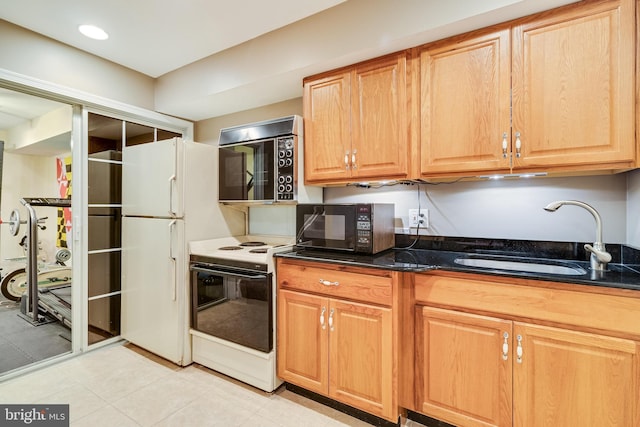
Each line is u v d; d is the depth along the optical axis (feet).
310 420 5.36
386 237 6.24
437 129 5.23
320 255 5.86
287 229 8.32
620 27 4.03
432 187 6.43
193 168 7.32
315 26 6.03
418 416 5.24
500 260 5.51
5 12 5.80
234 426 5.18
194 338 7.20
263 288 6.01
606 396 3.74
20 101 9.64
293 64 6.30
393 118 5.62
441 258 5.51
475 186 6.02
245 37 6.80
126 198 8.11
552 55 4.40
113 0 5.48
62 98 7.13
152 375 6.74
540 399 4.08
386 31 5.28
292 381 5.93
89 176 7.81
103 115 7.98
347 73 6.10
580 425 3.87
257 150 7.00
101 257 8.12
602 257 4.44
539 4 4.29
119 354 7.71
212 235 7.77
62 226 13.74
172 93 8.43
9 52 6.16
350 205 5.84
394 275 4.84
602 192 5.05
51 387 6.25
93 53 7.42
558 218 5.35
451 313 4.64
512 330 4.22
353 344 5.23
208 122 9.78
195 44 7.06
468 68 4.96
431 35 5.07
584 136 4.24
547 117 4.45
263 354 6.03
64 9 5.73
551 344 4.00
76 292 7.63
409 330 4.99
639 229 4.47
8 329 9.14
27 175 14.21
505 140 4.71
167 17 6.01
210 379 6.61
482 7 4.51
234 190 7.45
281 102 8.23
